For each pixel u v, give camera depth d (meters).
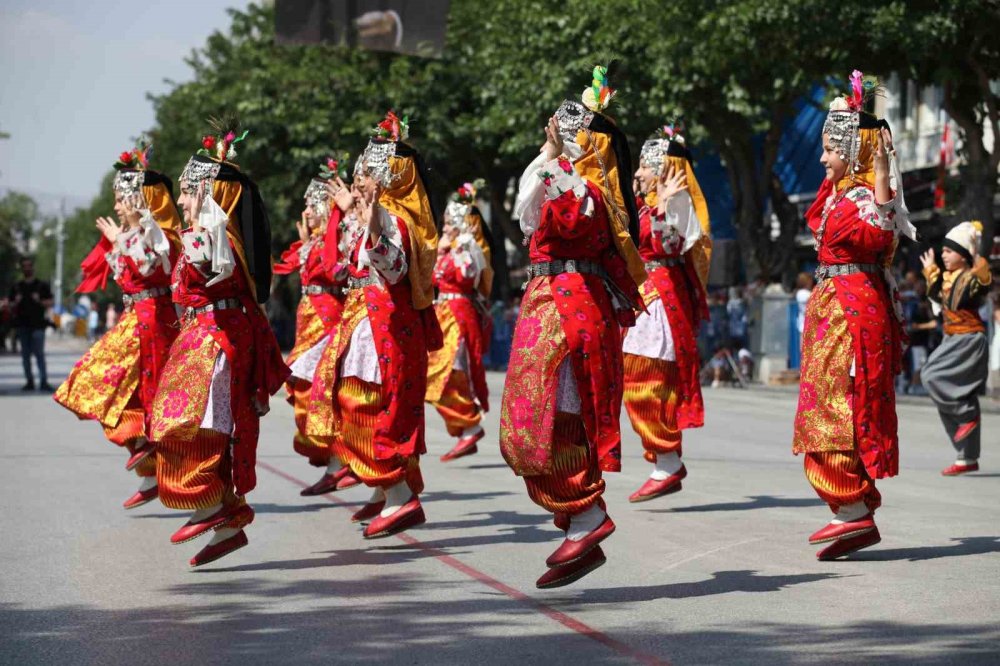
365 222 6.37
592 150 5.54
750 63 21.34
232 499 6.31
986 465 10.59
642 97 22.33
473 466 10.37
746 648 4.76
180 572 6.22
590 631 5.04
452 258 10.42
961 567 6.18
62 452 11.15
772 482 9.25
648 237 8.05
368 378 6.69
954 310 9.87
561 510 5.44
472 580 6.03
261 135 31.70
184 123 37.47
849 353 6.20
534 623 5.18
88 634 5.03
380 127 6.63
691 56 21.27
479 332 10.61
